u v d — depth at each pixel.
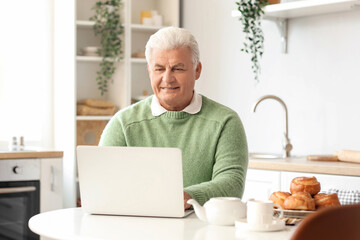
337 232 0.96
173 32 2.09
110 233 1.53
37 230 1.60
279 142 3.90
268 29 3.99
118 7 4.38
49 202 3.61
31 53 4.46
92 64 4.57
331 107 3.62
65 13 4.27
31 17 4.46
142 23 4.56
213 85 4.43
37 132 4.48
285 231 1.57
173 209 1.74
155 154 1.70
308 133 3.75
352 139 3.50
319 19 3.69
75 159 4.16
